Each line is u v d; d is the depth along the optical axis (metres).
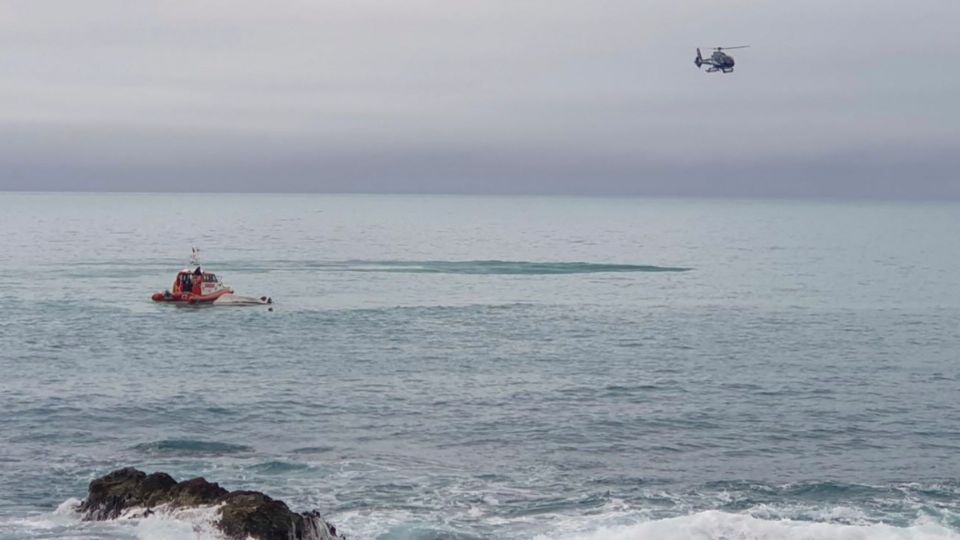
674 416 55.19
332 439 49.75
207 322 88.06
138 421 52.62
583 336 83.12
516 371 67.31
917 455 48.66
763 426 53.50
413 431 51.50
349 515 37.91
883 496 41.84
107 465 44.19
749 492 42.28
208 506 34.00
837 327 89.88
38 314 90.31
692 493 42.03
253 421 53.12
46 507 38.38
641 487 42.75
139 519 34.03
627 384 63.19
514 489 42.00
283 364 69.12
